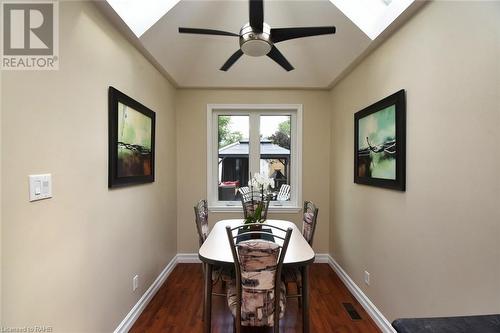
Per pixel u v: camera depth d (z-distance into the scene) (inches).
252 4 62.8
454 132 53.6
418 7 64.0
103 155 67.4
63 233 52.4
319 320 87.0
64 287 52.7
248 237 84.3
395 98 73.9
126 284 80.1
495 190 44.6
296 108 140.2
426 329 34.2
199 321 86.1
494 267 45.0
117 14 68.1
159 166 110.7
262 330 81.0
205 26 96.4
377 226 86.3
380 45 84.4
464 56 51.1
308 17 93.0
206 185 140.1
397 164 73.0
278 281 60.4
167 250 122.2
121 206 77.0
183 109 139.6
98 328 64.9
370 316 89.2
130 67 83.0
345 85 117.0
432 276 60.1
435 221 59.0
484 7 46.8
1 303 39.6
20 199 42.6
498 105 44.1
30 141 44.6
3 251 39.8
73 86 55.9
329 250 138.9
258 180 91.8
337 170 127.2
